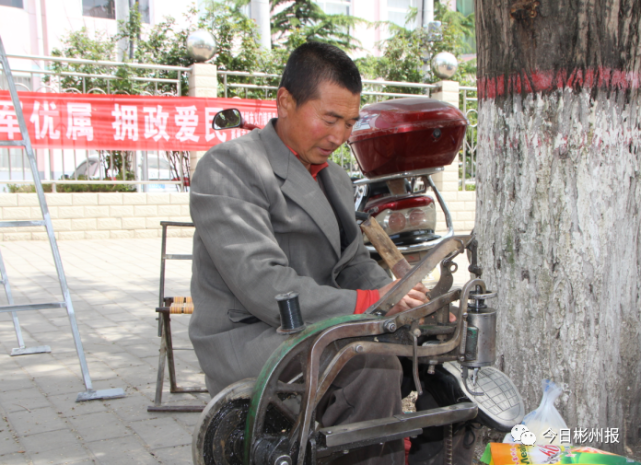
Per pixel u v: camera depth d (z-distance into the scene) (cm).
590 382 228
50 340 409
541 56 222
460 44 1387
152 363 366
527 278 232
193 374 347
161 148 827
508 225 236
